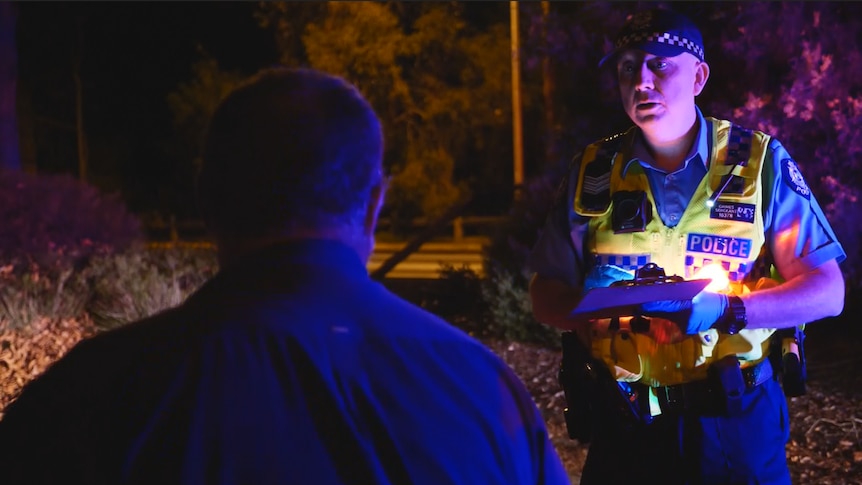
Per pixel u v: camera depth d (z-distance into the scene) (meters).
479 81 20.78
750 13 7.39
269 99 1.13
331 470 1.03
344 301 1.11
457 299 8.74
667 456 2.17
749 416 2.14
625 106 2.23
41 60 25.28
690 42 2.16
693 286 1.91
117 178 27.12
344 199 1.13
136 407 1.03
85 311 8.12
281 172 1.10
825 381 5.83
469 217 21.48
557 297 2.32
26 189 8.91
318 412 1.04
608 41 7.98
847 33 7.01
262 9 20.39
